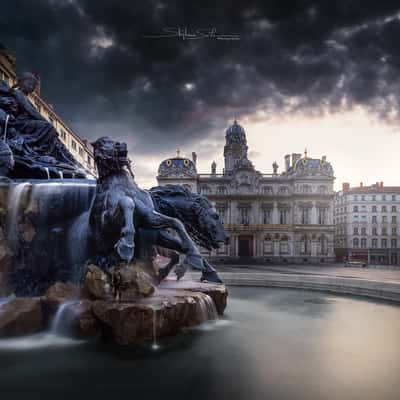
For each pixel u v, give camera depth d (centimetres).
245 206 7812
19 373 538
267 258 7588
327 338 759
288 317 976
